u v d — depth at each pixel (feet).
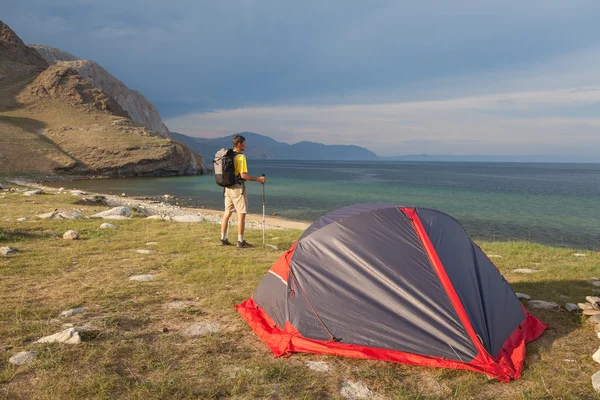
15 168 245.65
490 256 37.19
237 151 35.88
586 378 14.34
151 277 26.02
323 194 170.91
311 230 20.20
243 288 24.06
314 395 12.92
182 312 19.99
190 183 226.99
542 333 18.34
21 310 18.80
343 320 17.07
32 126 332.80
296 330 17.07
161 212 92.63
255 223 77.82
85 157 283.18
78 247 34.42
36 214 53.52
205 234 43.52
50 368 13.62
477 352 15.10
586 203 145.59
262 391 13.00
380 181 273.54
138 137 331.77
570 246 72.43
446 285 16.75
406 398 12.80
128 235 41.27
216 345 16.35
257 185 226.17
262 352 16.07
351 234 19.08
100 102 409.90
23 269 26.66
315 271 18.79
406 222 18.92
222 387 13.12
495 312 17.43
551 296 23.93
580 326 19.16
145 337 16.83
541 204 141.79
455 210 123.75
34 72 468.75
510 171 586.86
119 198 131.64
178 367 14.37
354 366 15.08
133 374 13.69
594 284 26.43
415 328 16.31
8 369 13.35
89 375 13.26
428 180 296.92
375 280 17.79
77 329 16.85
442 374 14.39
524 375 14.58
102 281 24.80
